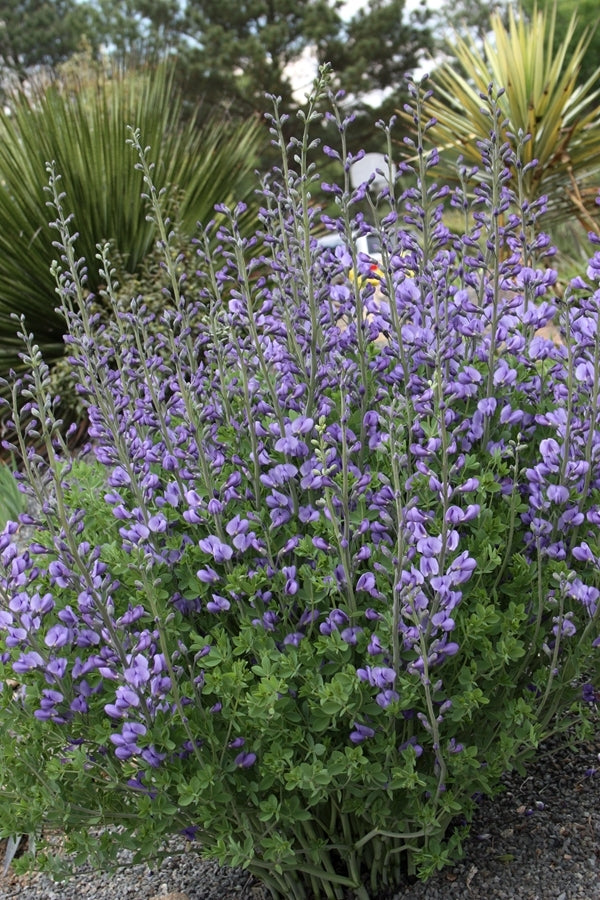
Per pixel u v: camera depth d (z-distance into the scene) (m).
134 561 1.98
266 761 1.88
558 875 2.17
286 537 2.12
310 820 2.12
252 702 1.80
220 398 2.37
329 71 2.10
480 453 2.17
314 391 2.11
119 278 6.54
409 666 1.80
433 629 1.85
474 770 1.95
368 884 2.25
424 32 25.36
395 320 2.08
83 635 2.01
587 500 2.13
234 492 2.01
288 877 2.16
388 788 1.88
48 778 2.02
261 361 2.06
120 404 2.21
